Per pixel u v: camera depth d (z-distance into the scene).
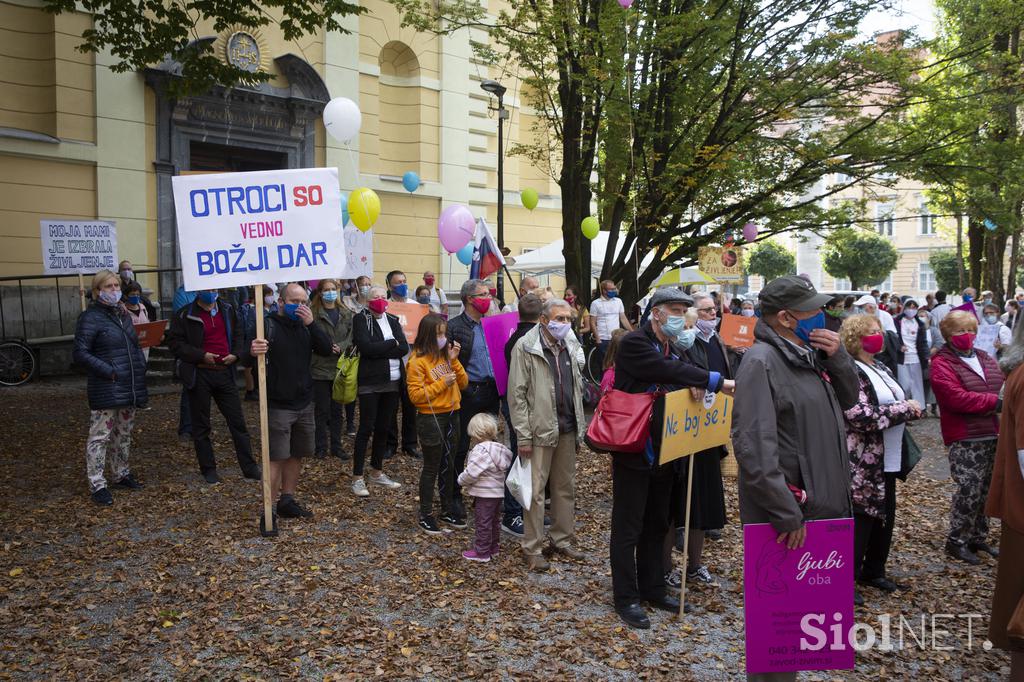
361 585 5.17
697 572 5.47
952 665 4.36
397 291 9.29
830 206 15.02
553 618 4.75
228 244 5.96
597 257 15.97
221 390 7.64
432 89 19.61
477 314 7.25
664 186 12.70
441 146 19.81
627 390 4.71
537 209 22.59
